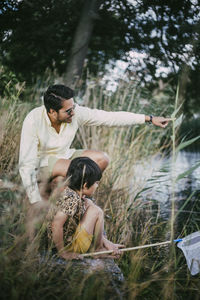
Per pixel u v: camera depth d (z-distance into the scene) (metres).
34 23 6.17
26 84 5.91
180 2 5.95
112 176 3.86
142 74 6.55
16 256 1.99
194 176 5.52
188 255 2.48
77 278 2.01
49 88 2.73
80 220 2.48
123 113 3.13
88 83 6.02
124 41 6.83
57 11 6.29
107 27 6.78
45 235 2.45
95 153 3.07
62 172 2.86
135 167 4.58
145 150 5.01
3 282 1.81
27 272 1.89
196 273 2.39
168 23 6.25
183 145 2.32
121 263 2.58
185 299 2.12
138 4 6.28
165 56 6.37
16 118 4.37
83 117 3.09
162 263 2.63
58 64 6.77
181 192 4.55
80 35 6.17
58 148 2.95
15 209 2.18
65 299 1.84
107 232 3.01
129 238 3.01
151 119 3.13
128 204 3.60
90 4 6.14
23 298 1.78
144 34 6.52
